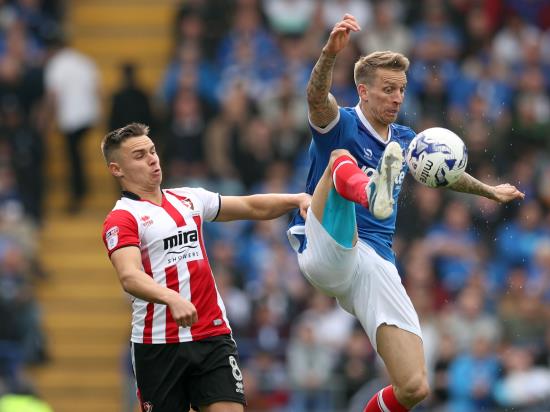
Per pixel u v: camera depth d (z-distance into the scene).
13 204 59.06
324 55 26.52
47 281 60.72
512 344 50.22
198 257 27.25
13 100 61.66
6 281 54.84
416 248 53.03
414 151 26.61
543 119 60.06
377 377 48.69
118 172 27.44
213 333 27.08
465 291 50.53
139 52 69.00
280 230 55.22
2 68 61.97
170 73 61.59
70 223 62.69
